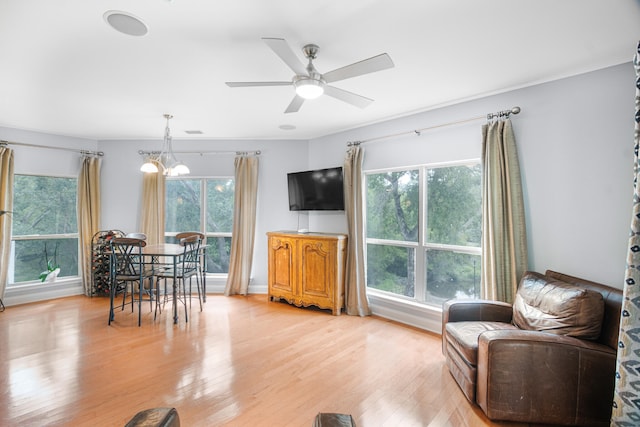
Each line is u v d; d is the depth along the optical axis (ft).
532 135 9.35
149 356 9.32
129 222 16.71
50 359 9.06
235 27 6.46
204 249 15.01
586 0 5.72
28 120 13.28
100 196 16.62
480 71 8.62
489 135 9.84
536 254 9.27
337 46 7.23
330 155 15.51
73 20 6.20
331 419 3.10
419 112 12.00
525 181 9.46
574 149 8.66
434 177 11.91
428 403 7.24
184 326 11.80
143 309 13.79
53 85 9.50
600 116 8.28
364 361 9.19
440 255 11.77
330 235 13.62
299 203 15.61
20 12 5.92
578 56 7.80
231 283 16.29
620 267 8.00
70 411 6.77
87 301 14.94
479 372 6.90
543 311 7.44
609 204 8.16
